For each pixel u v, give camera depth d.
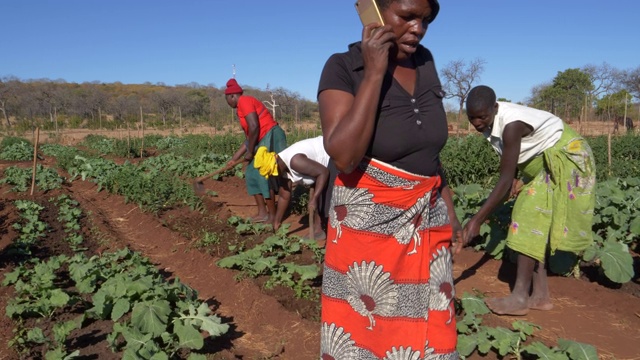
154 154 23.05
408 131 2.16
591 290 4.95
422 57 2.33
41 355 3.99
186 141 25.23
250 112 7.26
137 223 8.83
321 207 6.35
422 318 2.30
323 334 2.43
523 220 4.33
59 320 4.62
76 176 14.35
